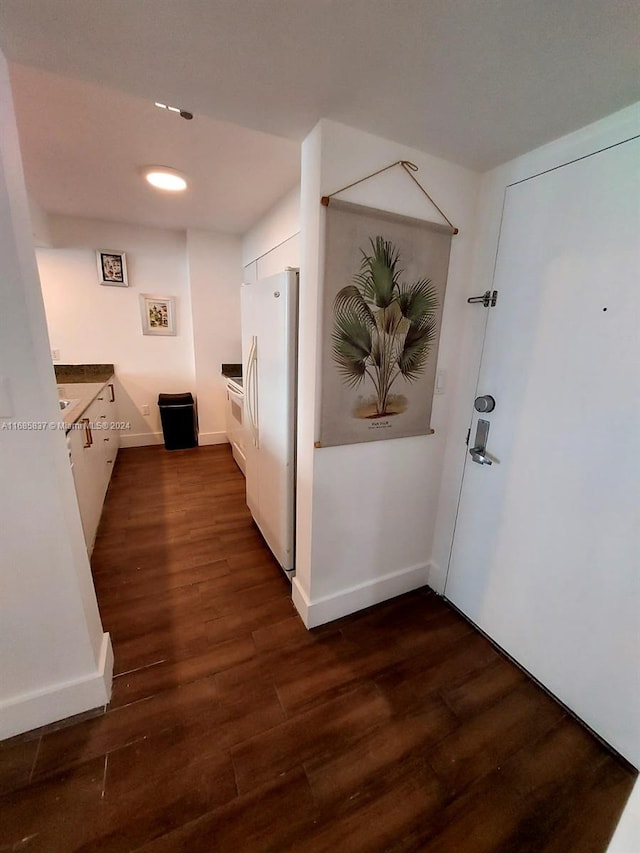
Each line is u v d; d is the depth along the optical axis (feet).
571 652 4.33
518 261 4.53
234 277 12.88
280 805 3.39
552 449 4.36
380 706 4.36
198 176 7.54
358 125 3.92
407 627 5.57
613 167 3.56
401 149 4.26
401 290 4.68
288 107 3.65
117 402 13.00
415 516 6.00
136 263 12.17
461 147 4.29
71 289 11.63
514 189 4.50
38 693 3.87
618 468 3.77
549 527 4.46
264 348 6.33
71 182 7.98
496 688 4.66
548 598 4.53
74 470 6.09
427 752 3.90
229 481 10.59
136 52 2.96
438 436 5.77
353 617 5.74
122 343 12.61
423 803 3.46
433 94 3.41
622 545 3.79
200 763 3.69
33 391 3.18
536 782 3.67
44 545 3.54
